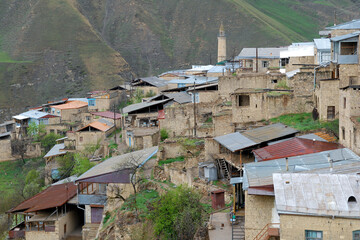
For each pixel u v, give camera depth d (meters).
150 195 43.47
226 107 57.44
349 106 35.56
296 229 23.78
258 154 36.59
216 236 29.06
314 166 30.08
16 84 173.62
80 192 48.81
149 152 52.19
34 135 97.94
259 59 78.88
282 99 50.34
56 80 179.38
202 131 54.38
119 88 111.56
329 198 24.16
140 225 37.59
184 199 36.03
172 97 73.06
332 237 23.39
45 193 53.50
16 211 49.19
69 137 84.25
